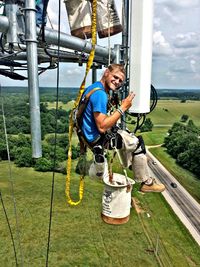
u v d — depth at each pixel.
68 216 38.84
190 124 113.00
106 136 3.89
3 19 3.87
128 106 3.66
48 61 6.88
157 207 41.56
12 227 35.66
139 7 4.43
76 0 5.46
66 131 68.06
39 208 40.91
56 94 3.51
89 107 3.68
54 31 4.68
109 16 5.19
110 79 3.75
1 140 64.31
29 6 3.64
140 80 4.64
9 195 45.03
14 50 5.23
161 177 60.56
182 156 71.19
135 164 4.30
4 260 28.95
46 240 32.88
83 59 6.76
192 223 37.50
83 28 5.55
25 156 60.38
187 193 50.34
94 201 43.59
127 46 5.57
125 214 4.51
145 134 109.75
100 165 4.08
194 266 28.05
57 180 52.34
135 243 32.12
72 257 29.70
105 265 28.56
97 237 33.62
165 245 31.77
